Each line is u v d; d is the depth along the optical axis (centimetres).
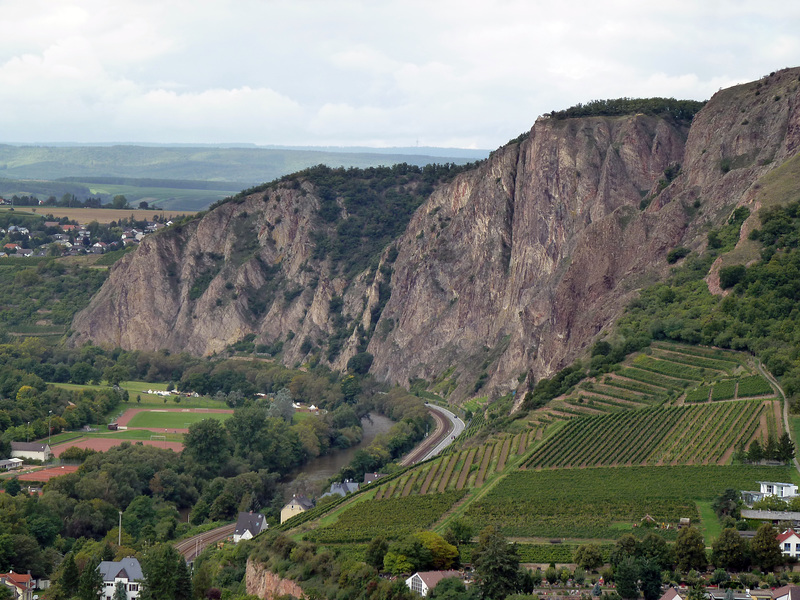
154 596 19575
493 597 16475
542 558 18525
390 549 18225
